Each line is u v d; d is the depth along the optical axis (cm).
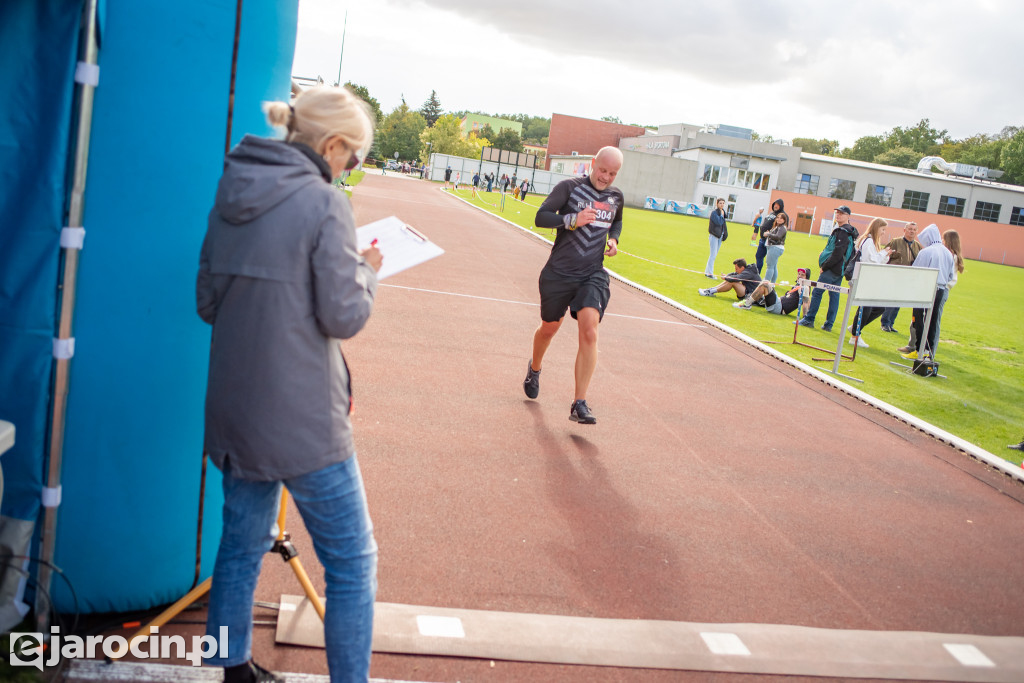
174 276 252
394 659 273
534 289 1234
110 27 232
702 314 1191
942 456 636
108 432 253
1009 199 6962
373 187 3919
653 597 346
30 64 227
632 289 1417
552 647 295
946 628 358
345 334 202
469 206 3550
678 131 8269
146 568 270
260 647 269
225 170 201
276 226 195
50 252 235
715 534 424
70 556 259
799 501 493
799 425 671
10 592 250
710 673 296
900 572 412
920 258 1039
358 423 512
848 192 7062
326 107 206
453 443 502
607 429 581
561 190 542
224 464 213
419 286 1091
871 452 621
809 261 2906
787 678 300
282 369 199
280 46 267
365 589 223
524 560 362
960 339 1440
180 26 240
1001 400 912
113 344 248
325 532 217
